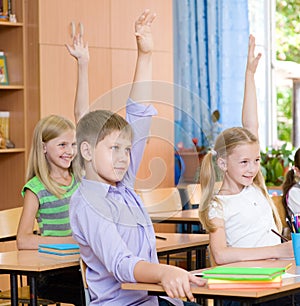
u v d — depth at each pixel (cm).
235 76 731
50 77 596
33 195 383
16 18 595
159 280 252
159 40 682
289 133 755
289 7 754
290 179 440
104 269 283
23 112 594
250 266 292
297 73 750
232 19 730
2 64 596
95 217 274
